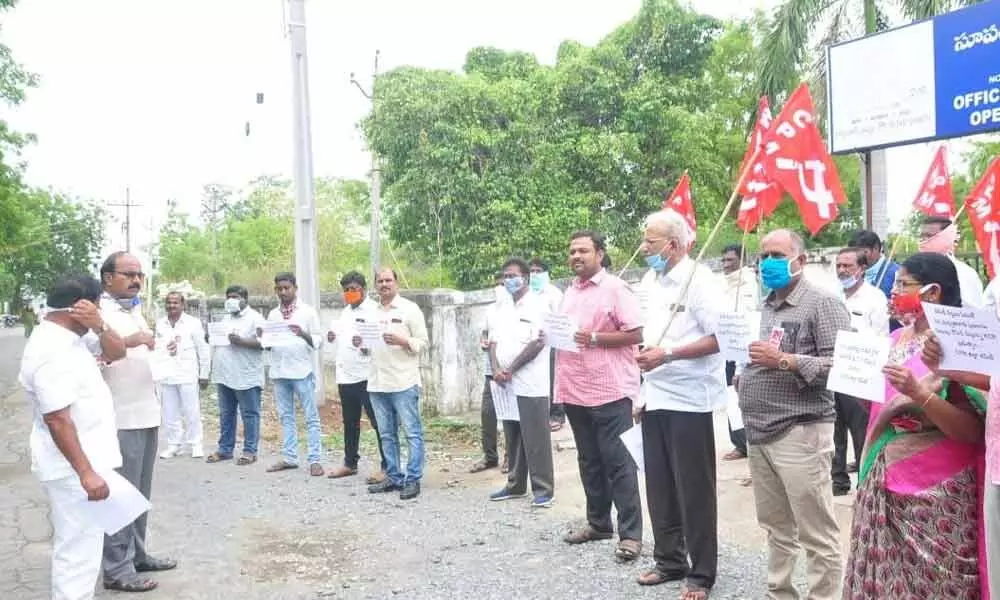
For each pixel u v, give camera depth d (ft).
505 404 22.36
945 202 25.44
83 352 13.87
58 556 13.61
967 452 10.08
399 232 65.16
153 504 23.07
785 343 12.85
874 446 10.84
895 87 29.35
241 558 18.30
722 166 65.21
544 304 21.85
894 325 19.54
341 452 30.07
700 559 14.71
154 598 16.03
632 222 62.90
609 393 17.06
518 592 15.64
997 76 26.18
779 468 12.84
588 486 18.19
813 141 18.20
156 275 134.51
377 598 15.70
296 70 38.19
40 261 145.38
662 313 15.21
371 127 62.49
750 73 65.87
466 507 21.90
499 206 58.85
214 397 45.06
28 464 29.30
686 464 14.62
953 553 10.02
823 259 39.19
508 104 60.90
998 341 8.57
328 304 41.65
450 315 35.42
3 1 52.90
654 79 63.46
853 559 10.94
